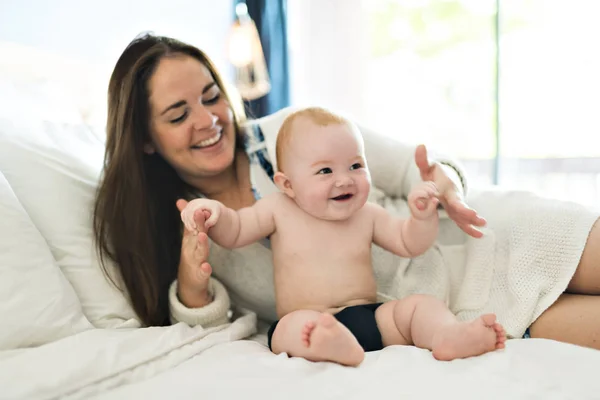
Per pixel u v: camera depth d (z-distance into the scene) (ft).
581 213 3.48
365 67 9.30
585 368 2.29
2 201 3.06
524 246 3.49
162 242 3.78
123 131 3.66
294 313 2.91
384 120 9.40
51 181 3.48
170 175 4.03
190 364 2.75
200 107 3.65
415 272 3.81
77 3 6.46
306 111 3.29
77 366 2.55
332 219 3.21
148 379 2.56
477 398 2.01
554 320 3.23
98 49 6.76
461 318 3.52
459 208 3.10
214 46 8.78
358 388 2.19
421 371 2.30
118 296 3.42
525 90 7.93
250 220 3.33
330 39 9.37
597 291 3.35
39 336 2.89
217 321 3.47
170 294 3.45
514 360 2.40
